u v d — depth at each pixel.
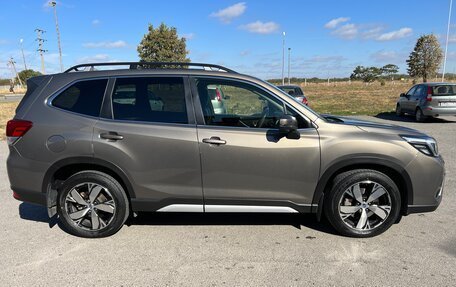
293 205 4.10
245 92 4.13
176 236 4.29
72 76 4.24
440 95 14.55
